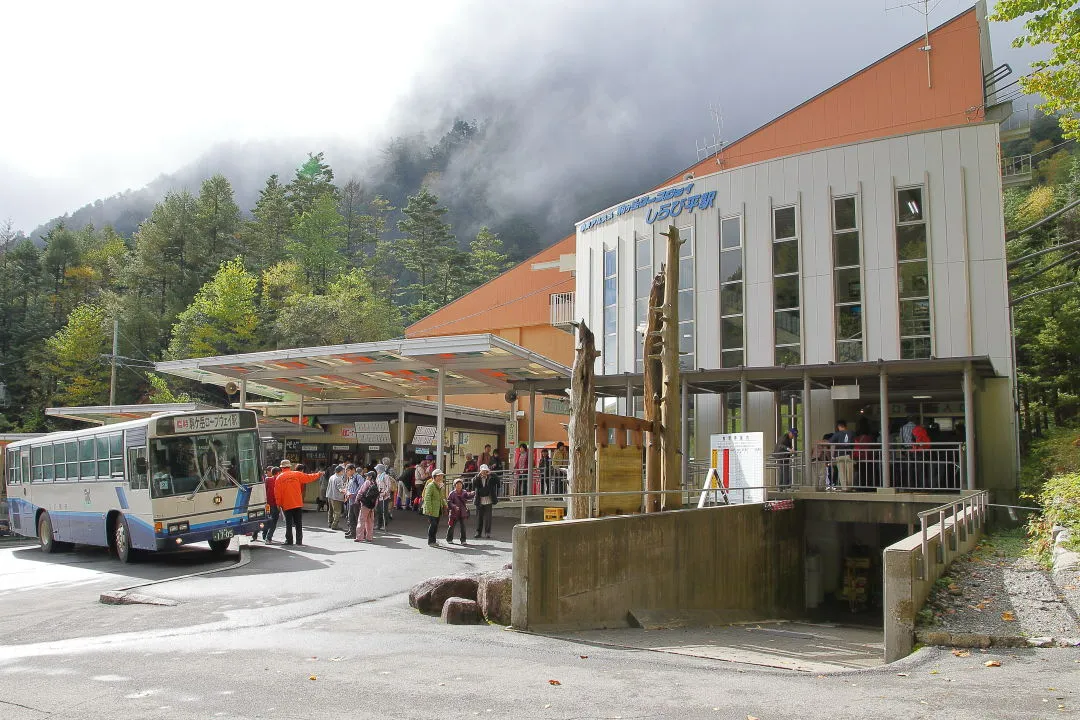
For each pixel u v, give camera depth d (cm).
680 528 1417
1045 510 1511
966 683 690
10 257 8619
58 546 2205
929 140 2478
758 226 2711
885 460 2028
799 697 650
